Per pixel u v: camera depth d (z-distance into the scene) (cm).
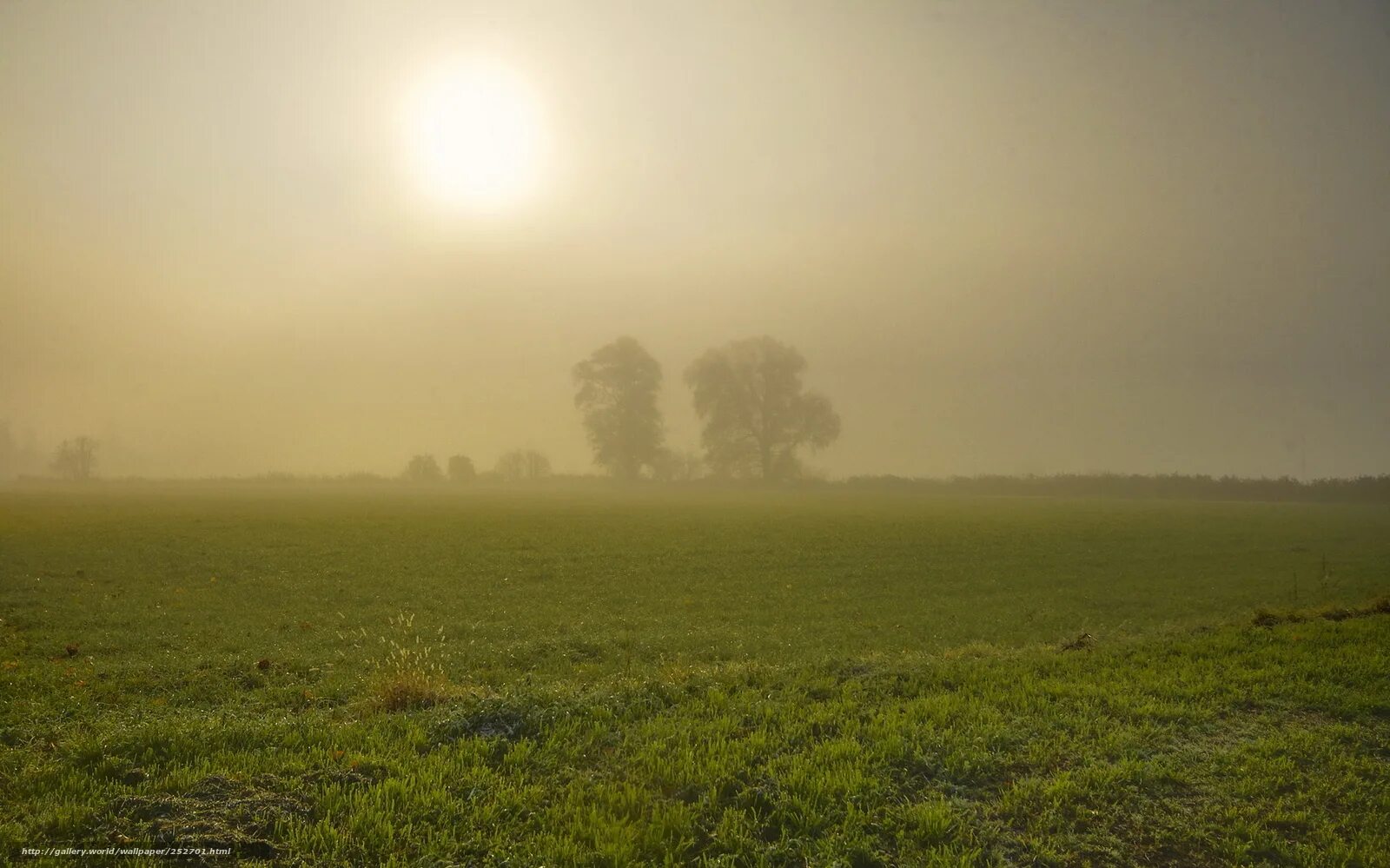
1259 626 1820
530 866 678
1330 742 1019
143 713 1159
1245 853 752
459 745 933
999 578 3234
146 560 3162
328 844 695
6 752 895
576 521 5522
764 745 946
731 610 2467
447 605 2414
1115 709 1142
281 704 1291
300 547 3703
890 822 773
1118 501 9256
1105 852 748
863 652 1873
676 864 691
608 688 1219
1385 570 3494
